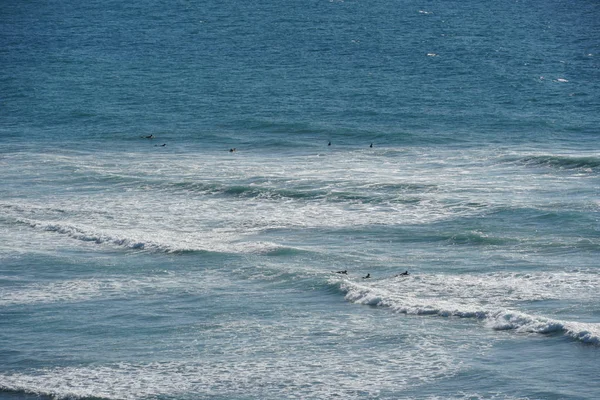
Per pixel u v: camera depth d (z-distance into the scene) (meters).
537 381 82.00
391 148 187.00
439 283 108.75
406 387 82.50
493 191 148.62
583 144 188.75
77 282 112.38
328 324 97.31
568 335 90.25
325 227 134.00
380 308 101.31
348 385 83.31
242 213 142.25
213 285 110.50
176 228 135.00
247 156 183.25
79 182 162.62
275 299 105.38
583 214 133.75
